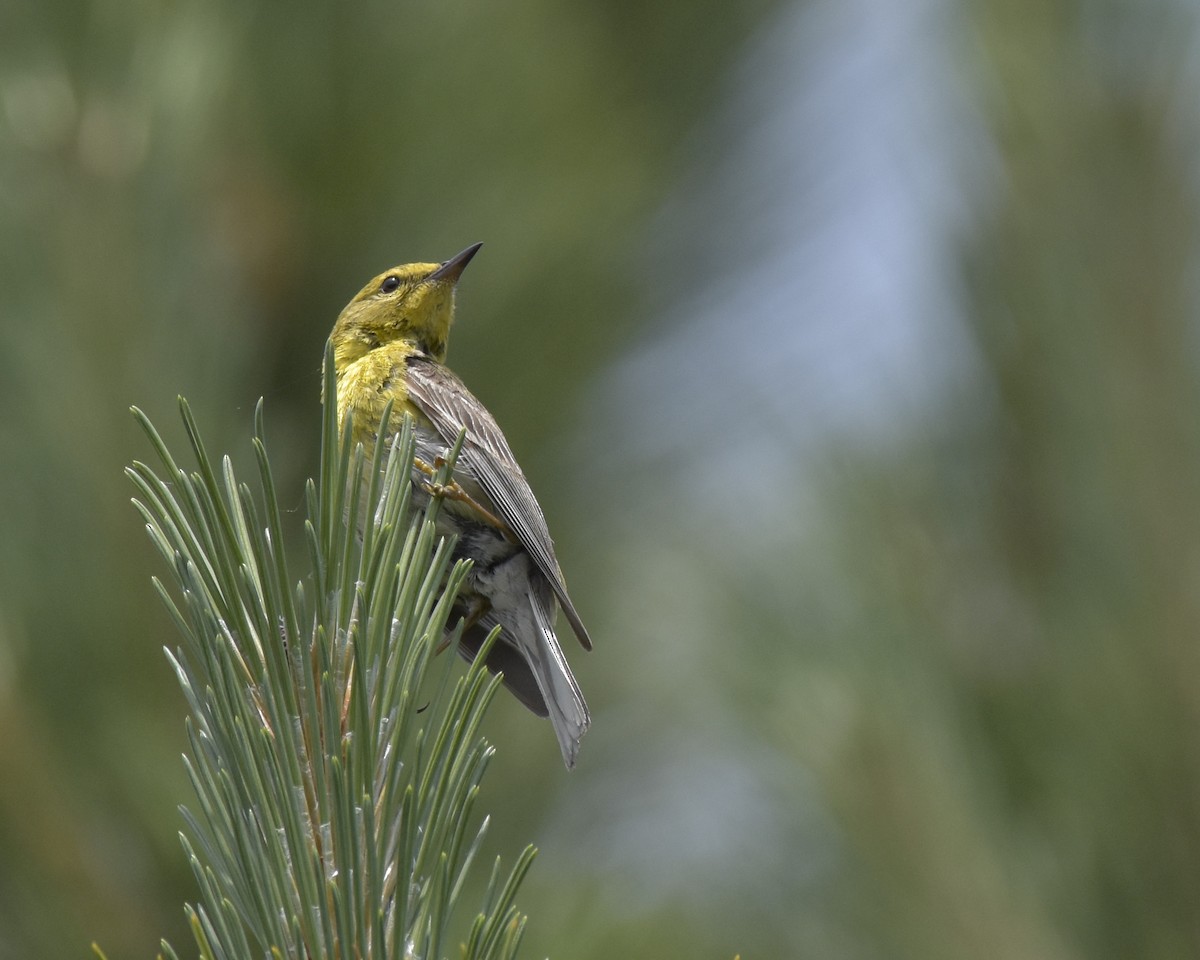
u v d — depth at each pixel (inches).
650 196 428.5
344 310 377.7
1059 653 331.0
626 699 374.9
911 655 342.3
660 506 395.2
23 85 335.3
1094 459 343.0
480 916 173.3
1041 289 361.4
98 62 343.3
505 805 351.6
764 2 467.5
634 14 466.9
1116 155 370.0
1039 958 313.6
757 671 347.3
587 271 407.2
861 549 352.2
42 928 295.0
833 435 370.9
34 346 320.8
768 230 442.0
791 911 332.8
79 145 332.5
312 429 363.3
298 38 379.2
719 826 348.5
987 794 331.0
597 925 329.7
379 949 173.0
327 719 183.0
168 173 337.4
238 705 178.9
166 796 299.9
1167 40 378.9
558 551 386.9
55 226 327.0
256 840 176.1
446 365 404.8
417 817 174.9
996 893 320.2
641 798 357.7
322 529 198.8
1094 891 319.0
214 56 348.5
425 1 398.3
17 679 302.0
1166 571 329.4
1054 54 381.7
